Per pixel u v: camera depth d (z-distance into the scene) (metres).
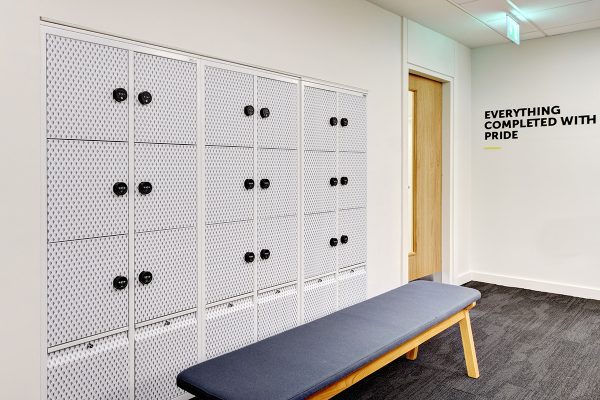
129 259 2.22
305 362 1.99
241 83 2.72
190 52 2.44
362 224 3.71
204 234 2.54
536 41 4.87
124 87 2.18
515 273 5.11
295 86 3.08
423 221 4.79
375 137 3.84
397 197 4.13
